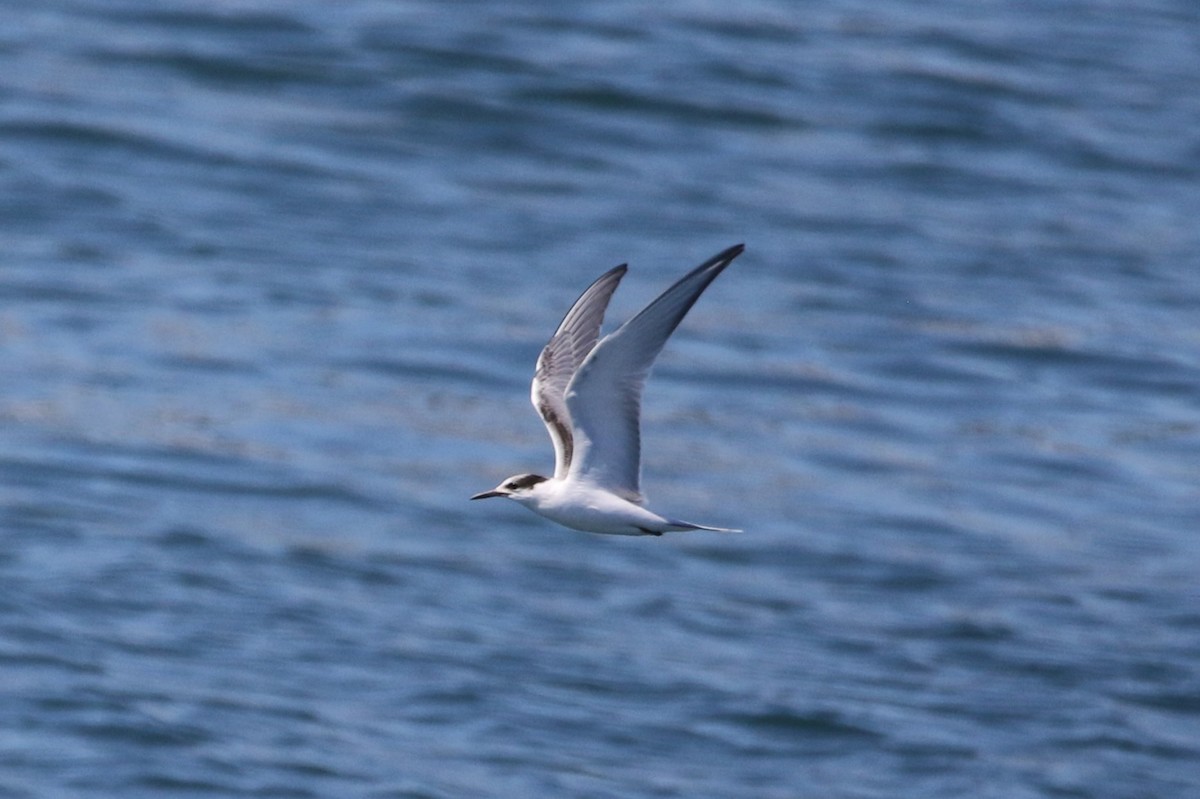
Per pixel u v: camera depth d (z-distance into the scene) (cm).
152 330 2705
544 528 2231
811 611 2033
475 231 3089
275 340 2697
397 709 1748
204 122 3431
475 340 2728
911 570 2141
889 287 3003
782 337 2812
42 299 2772
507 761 1658
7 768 1579
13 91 3484
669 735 1738
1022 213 3328
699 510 2262
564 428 1277
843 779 1681
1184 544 2250
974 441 2527
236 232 3042
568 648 1906
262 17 3903
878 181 3403
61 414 2423
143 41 3781
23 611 1873
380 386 2586
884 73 3847
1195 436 2580
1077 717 1817
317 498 2250
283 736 1672
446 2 4066
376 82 3638
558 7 4078
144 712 1689
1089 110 3772
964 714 1814
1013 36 4125
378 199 3184
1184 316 2983
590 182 3303
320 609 1955
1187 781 1712
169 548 2077
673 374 2678
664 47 3878
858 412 2594
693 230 3134
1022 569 2158
